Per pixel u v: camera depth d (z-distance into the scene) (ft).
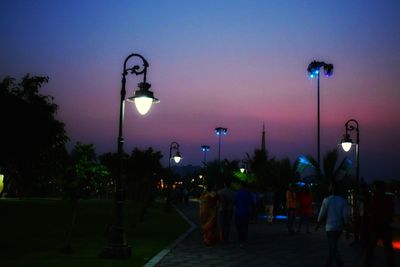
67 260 40.42
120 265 38.27
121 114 44.39
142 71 45.01
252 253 47.85
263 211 122.52
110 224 61.46
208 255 45.93
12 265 37.42
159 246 51.62
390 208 38.06
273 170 133.08
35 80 47.73
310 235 68.90
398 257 46.98
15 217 91.71
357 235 55.88
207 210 54.29
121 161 43.86
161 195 228.84
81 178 45.55
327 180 107.86
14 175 51.06
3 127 45.03
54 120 48.85
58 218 92.43
